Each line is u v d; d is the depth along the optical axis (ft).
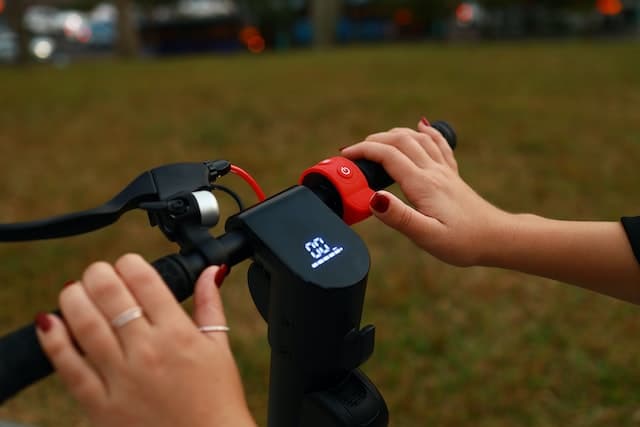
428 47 44.65
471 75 28.43
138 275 2.04
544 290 10.06
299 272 2.43
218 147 17.57
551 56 34.94
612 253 3.32
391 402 7.84
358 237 2.63
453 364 8.47
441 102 22.20
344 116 20.33
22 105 24.32
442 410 7.73
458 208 3.16
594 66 30.48
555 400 7.86
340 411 2.68
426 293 10.01
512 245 3.26
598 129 18.76
